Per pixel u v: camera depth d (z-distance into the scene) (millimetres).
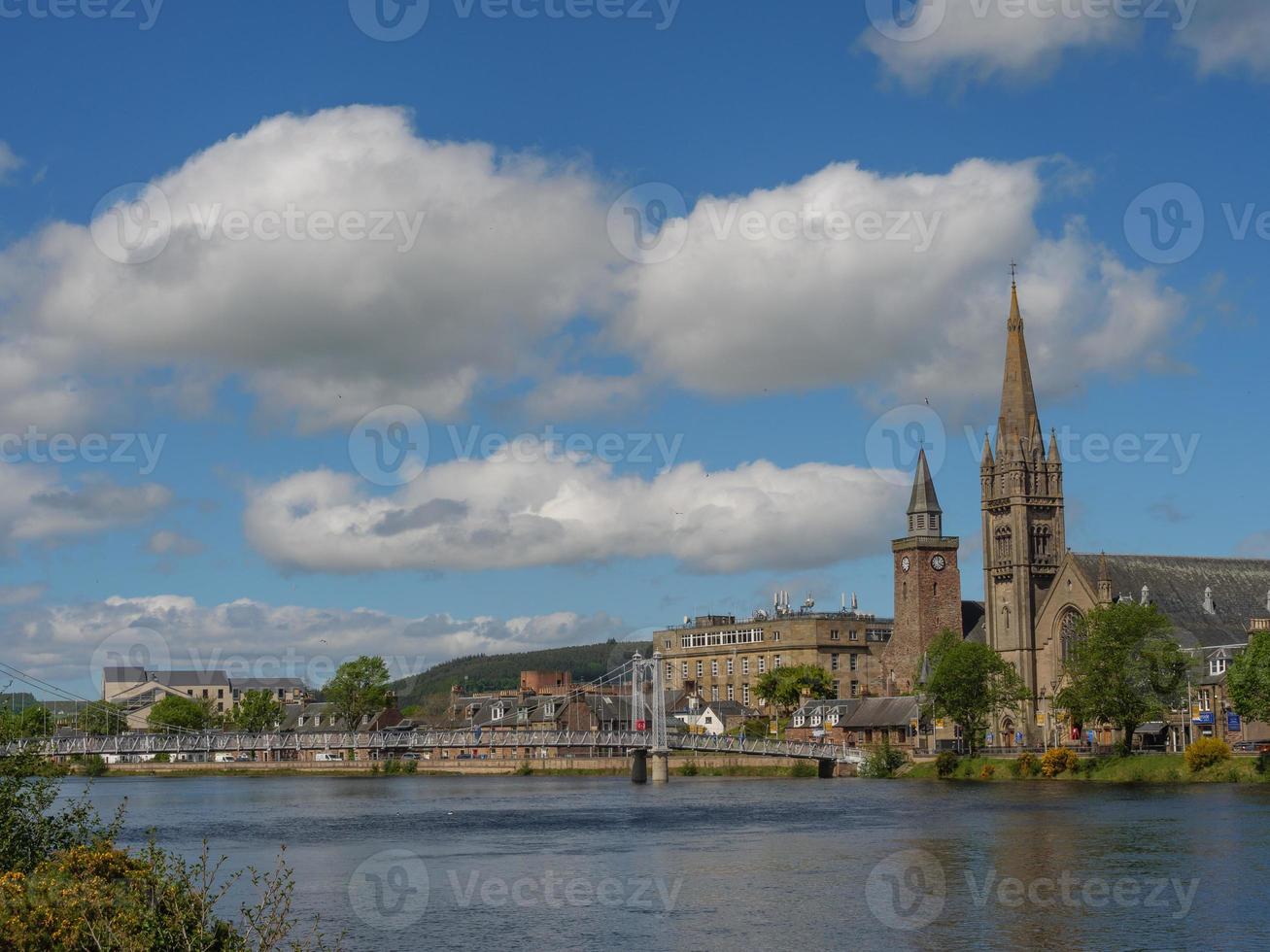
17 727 72125
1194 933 73750
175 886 50156
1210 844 103625
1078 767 186875
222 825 139625
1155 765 176125
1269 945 70812
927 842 110312
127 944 46219
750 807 154000
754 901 85250
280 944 72938
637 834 123562
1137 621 184375
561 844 116500
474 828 133250
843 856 104188
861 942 72938
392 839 122188
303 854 111000
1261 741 187125
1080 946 71188
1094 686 185500
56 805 168875
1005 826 120625
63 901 46969
